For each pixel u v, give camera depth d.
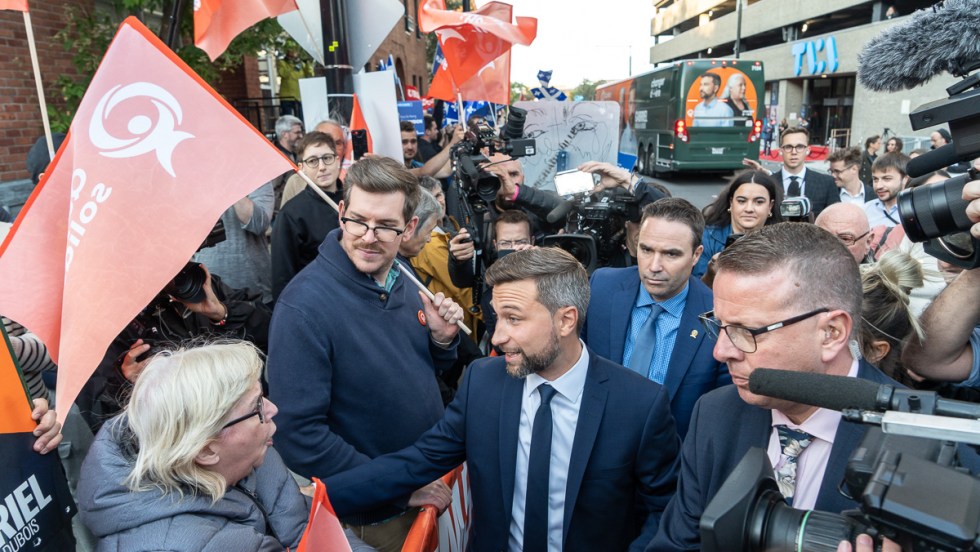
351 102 4.69
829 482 1.34
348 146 4.65
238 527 1.53
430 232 3.10
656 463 1.94
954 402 0.87
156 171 1.90
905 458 0.89
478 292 3.42
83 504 1.49
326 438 2.01
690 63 17.77
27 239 1.79
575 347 1.92
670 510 1.66
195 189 1.92
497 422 1.99
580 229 3.28
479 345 3.75
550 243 3.04
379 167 2.08
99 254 1.80
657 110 19.91
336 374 2.11
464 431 2.06
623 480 1.93
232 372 1.54
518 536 1.99
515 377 1.99
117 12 6.20
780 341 1.29
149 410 1.46
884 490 0.84
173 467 1.46
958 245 1.65
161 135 1.92
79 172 1.84
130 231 1.84
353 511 2.03
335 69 4.62
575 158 8.05
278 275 3.73
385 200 2.06
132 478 1.45
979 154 1.33
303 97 5.32
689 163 18.28
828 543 0.93
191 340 2.19
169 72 1.95
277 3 4.12
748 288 1.30
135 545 1.42
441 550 2.24
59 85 5.75
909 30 1.43
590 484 1.92
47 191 1.83
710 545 0.96
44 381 2.48
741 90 17.92
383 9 4.70
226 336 2.49
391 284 2.35
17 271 1.76
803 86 34.81
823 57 30.23
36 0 5.89
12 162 5.65
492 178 3.38
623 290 2.71
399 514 2.21
